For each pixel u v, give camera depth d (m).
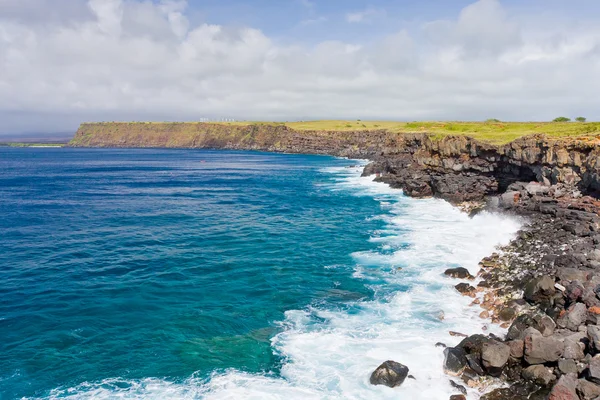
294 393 16.42
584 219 34.22
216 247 37.34
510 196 45.53
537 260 27.91
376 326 21.64
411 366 17.83
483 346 17.38
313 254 34.88
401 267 30.70
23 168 137.50
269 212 54.56
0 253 35.03
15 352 19.80
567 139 47.41
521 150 53.88
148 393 16.77
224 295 26.50
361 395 16.12
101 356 19.55
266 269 31.27
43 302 25.31
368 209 55.62
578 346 16.78
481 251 33.66
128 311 24.22
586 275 23.05
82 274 30.16
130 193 74.62
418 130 119.38
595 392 14.18
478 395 15.92
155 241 39.31
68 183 91.94
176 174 114.00
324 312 23.69
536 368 16.41
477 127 98.25
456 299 24.62
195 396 16.50
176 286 28.00
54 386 17.34
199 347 20.22
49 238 40.25
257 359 19.00
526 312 21.61
